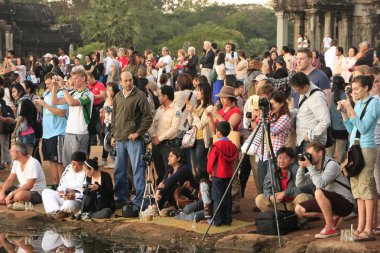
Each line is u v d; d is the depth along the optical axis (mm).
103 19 106000
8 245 14234
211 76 27516
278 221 13391
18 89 19938
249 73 22406
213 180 14352
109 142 17000
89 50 93125
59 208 15953
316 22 61156
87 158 17062
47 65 39406
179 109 16141
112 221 15352
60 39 95000
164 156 16156
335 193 13219
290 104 16969
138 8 119750
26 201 16484
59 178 17828
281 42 62469
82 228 15195
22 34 92562
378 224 13719
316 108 13719
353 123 12609
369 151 12672
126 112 15727
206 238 13867
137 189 15797
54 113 17281
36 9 95625
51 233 15078
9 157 20578
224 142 14266
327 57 31484
